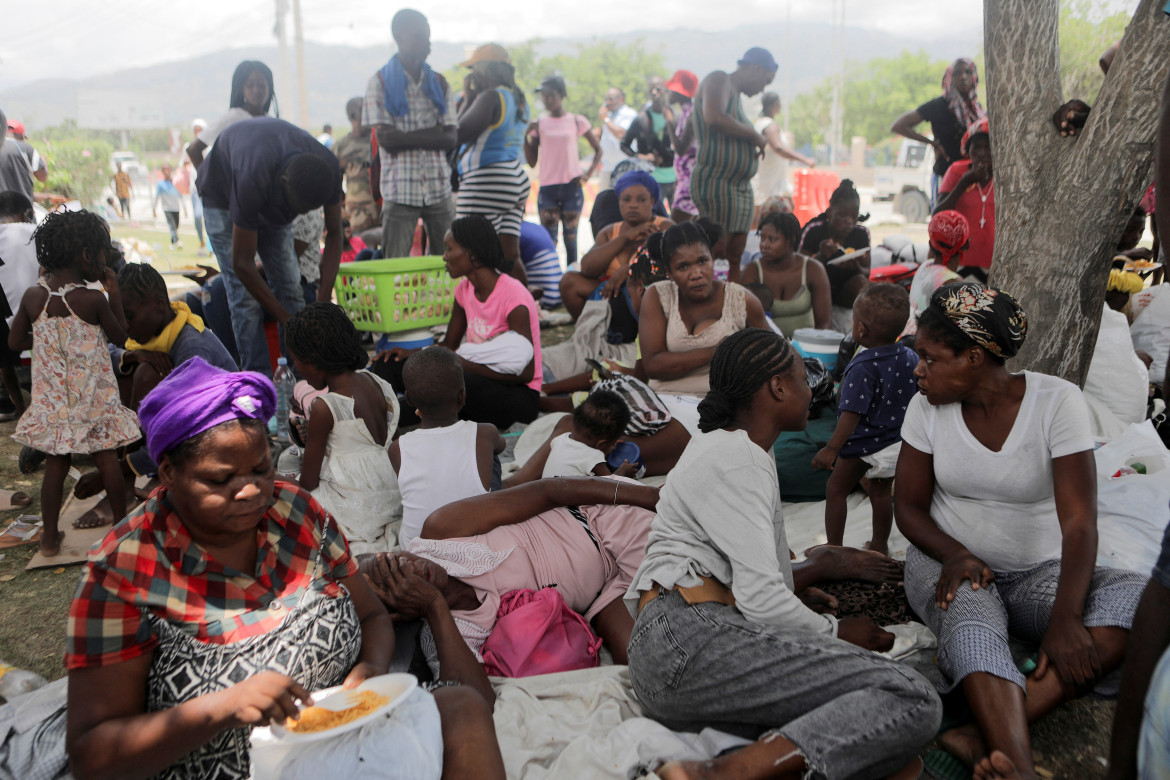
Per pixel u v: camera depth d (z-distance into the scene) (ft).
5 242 17.28
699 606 8.02
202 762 6.06
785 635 7.64
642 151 35.60
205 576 6.07
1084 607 8.30
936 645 9.38
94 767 5.62
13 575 12.21
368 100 21.43
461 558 9.84
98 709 5.78
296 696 5.74
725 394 8.19
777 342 8.17
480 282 17.02
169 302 14.12
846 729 6.90
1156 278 19.06
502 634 9.45
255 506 5.86
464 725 6.81
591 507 10.50
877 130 206.49
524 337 16.92
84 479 14.01
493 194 24.13
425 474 11.21
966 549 9.20
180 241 52.70
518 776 7.64
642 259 18.76
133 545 5.83
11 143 22.98
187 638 6.04
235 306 18.15
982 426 9.05
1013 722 7.38
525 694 8.72
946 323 8.68
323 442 12.23
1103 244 12.00
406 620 9.37
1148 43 11.07
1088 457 8.59
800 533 12.76
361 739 6.13
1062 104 12.33
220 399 5.61
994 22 12.36
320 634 6.52
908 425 9.64
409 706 6.49
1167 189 6.93
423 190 22.16
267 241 17.92
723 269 21.13
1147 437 11.20
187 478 5.69
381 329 19.39
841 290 21.29
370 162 31.89
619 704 8.56
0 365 17.92
